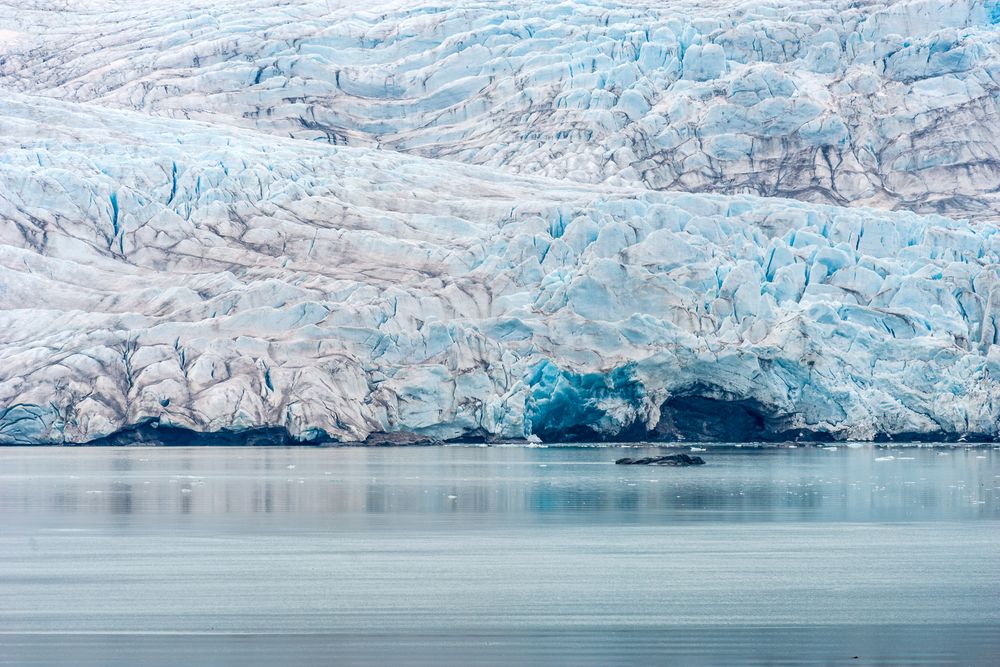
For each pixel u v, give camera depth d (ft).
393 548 352.90
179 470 640.99
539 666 218.79
